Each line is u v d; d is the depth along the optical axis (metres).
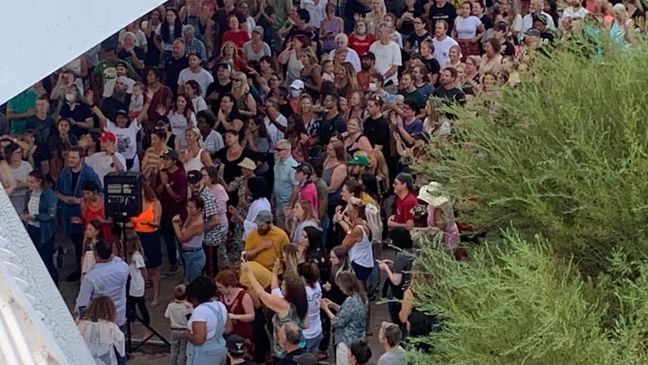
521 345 6.21
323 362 11.33
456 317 6.81
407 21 20.45
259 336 11.01
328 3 20.19
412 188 11.35
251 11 20.30
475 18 19.50
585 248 7.29
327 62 17.48
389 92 17.56
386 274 11.96
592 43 8.62
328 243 13.07
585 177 7.00
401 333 9.12
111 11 5.51
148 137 14.92
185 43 18.06
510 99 7.91
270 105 15.16
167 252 14.37
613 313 6.97
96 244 10.80
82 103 15.95
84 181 13.34
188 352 10.00
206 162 13.55
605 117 7.27
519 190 7.48
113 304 9.93
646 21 9.52
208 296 10.04
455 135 8.66
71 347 4.88
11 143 13.20
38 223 12.98
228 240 13.07
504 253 7.11
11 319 3.97
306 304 10.10
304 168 12.55
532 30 17.11
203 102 16.12
